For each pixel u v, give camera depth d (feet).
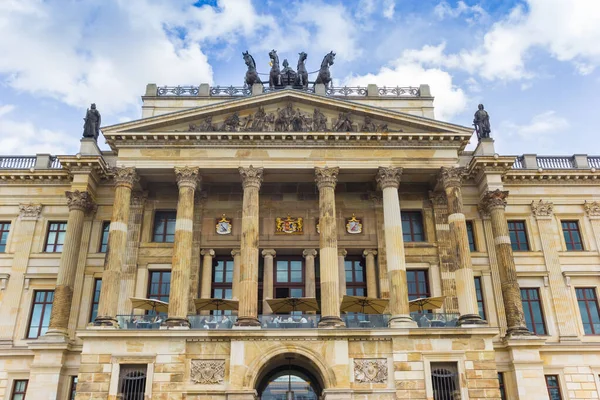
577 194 188.24
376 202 177.78
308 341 142.61
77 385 138.10
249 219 155.53
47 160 187.73
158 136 161.38
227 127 164.04
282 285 173.06
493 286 172.14
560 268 178.60
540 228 183.42
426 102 186.29
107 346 141.18
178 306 147.33
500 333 165.48
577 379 164.25
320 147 163.53
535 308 175.11
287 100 168.25
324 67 185.78
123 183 159.12
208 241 173.27
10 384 161.27
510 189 188.03
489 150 180.45
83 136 183.11
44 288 174.60
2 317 170.30
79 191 171.63
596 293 177.99
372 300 154.40
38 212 182.60
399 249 153.99
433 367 142.61
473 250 177.99
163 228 178.40
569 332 170.09
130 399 138.41
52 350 154.71
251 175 159.53
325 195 158.40
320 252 154.51
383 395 138.41
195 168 160.35
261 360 140.36
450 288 167.94
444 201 178.50
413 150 164.25
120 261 152.15
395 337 143.33
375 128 165.07
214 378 139.44
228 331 142.10
